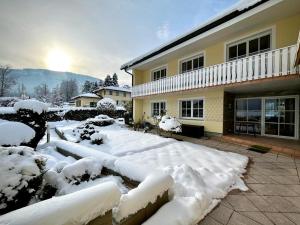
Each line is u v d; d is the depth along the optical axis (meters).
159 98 14.46
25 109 6.20
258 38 8.45
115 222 1.99
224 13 7.70
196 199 2.84
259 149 7.14
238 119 10.43
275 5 6.57
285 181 4.15
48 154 5.71
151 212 2.46
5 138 4.38
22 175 2.49
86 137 8.54
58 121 19.38
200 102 11.20
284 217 2.77
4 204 2.26
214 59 10.18
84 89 78.81
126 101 44.19
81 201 1.67
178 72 12.55
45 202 1.61
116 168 3.71
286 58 6.31
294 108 8.20
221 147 7.64
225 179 3.92
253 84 7.44
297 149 6.24
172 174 3.89
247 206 3.06
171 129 9.40
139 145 7.65
